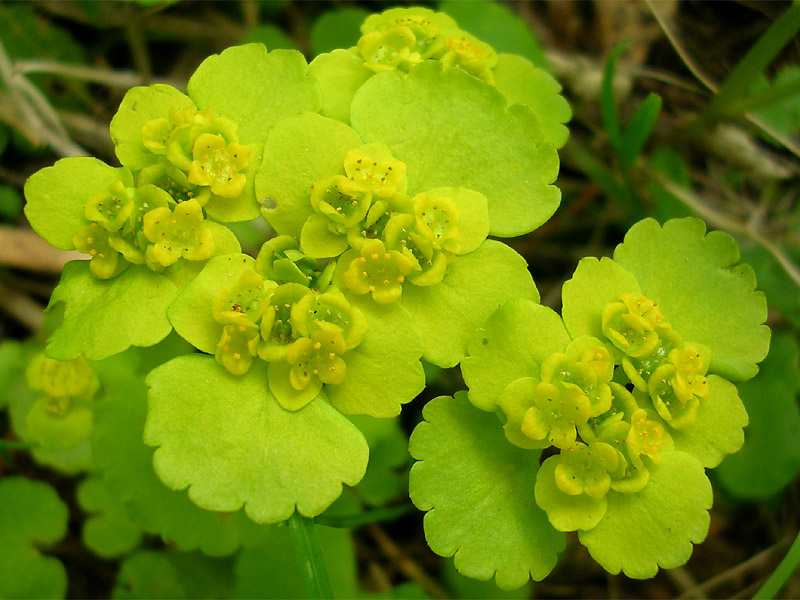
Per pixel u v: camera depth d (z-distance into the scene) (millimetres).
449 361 66
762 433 92
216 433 63
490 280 67
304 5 112
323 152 68
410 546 98
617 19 112
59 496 95
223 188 66
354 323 63
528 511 65
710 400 67
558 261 109
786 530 95
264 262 67
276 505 62
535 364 65
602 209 109
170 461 62
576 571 98
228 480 62
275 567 85
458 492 65
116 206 67
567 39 113
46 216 67
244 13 110
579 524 63
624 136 97
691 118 108
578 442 64
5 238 99
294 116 69
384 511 78
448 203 67
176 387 63
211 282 65
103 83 106
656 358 68
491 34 102
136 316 65
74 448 91
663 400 67
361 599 88
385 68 74
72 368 88
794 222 102
